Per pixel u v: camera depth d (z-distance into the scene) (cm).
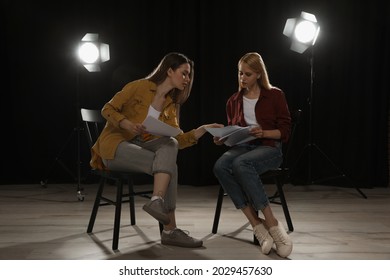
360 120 426
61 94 436
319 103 436
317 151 439
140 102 244
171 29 435
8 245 248
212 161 439
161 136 244
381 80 426
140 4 429
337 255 235
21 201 364
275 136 256
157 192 224
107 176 250
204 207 346
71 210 333
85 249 242
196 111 437
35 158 440
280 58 438
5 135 433
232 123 279
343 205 355
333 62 429
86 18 427
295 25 391
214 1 430
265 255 235
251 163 243
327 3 428
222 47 432
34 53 429
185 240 246
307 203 362
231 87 437
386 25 420
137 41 431
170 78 246
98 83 433
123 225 291
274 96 266
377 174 434
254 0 434
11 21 423
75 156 440
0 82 426
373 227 290
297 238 264
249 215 246
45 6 427
